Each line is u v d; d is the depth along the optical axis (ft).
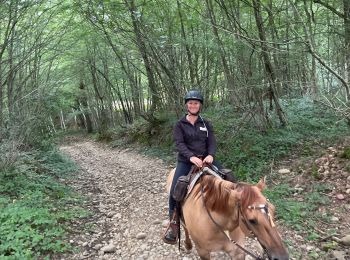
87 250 18.49
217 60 38.06
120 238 20.03
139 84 70.85
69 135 101.40
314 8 35.68
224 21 32.91
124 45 49.49
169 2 39.78
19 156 28.81
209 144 14.70
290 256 16.12
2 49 30.73
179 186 13.82
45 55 47.39
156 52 42.80
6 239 17.44
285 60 33.19
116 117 88.63
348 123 28.66
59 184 30.45
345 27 25.18
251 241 17.81
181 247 18.10
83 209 24.66
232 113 39.19
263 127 33.58
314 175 24.48
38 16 35.55
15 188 25.71
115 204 26.66
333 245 16.74
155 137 52.75
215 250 12.44
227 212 11.34
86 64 72.38
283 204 21.04
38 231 18.88
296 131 32.63
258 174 27.50
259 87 31.68
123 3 40.11
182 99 43.65
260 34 30.09
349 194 21.33
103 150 61.46
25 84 36.32
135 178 35.14
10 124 30.81
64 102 46.50
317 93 25.30
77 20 47.32
